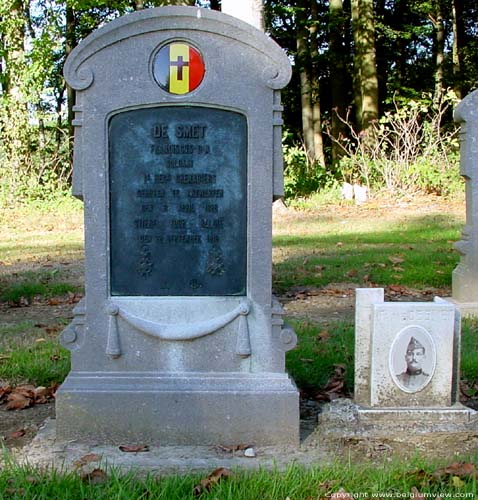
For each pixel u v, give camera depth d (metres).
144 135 4.62
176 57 4.55
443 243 12.77
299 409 4.79
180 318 4.64
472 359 6.06
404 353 4.73
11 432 4.76
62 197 20.31
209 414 4.54
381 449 4.37
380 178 20.72
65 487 3.69
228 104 4.56
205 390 4.54
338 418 4.70
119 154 4.62
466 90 30.97
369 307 4.82
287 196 20.55
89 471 4.03
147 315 4.64
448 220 15.95
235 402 4.53
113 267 4.68
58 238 14.73
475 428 4.62
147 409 4.54
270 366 4.65
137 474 3.99
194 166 4.64
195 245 4.67
